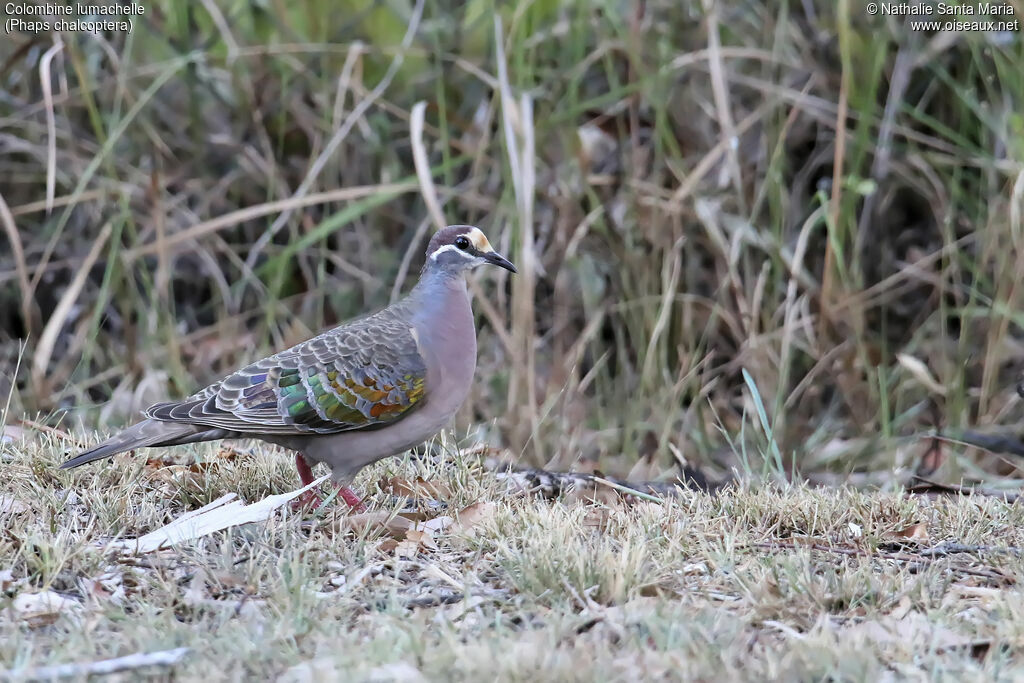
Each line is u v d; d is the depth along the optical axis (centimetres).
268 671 550
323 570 688
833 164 1360
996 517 810
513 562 688
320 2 1382
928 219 1363
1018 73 1231
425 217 1372
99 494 782
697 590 671
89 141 1378
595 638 585
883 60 1248
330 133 1366
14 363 1344
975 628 614
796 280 1252
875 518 809
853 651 559
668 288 1229
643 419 1217
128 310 1259
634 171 1288
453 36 1355
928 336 1326
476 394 1244
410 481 869
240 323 1374
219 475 852
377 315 850
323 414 800
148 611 609
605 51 1275
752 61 1362
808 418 1282
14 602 627
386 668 539
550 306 1331
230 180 1374
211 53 1380
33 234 1387
